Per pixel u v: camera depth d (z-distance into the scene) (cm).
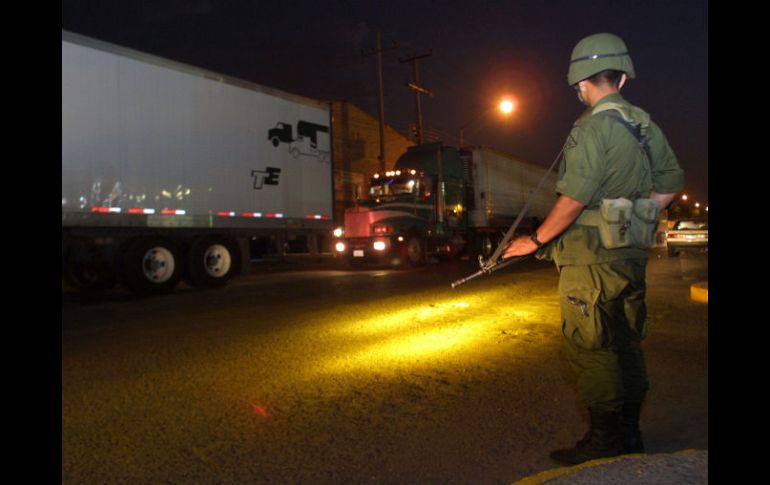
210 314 946
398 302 1034
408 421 414
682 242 2206
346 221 1945
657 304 939
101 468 344
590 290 278
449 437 382
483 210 2338
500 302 1016
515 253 290
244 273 1455
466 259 2500
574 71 286
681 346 628
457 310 929
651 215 271
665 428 390
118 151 1178
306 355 627
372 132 3609
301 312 937
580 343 287
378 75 2912
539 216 3038
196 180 1330
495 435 384
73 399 480
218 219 1377
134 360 621
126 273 1207
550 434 383
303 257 1642
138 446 377
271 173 1520
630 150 269
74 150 1096
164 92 1267
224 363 599
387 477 326
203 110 1349
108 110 1162
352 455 357
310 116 1652
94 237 1160
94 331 805
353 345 673
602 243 271
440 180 2116
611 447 294
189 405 461
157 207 1248
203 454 363
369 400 463
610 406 290
